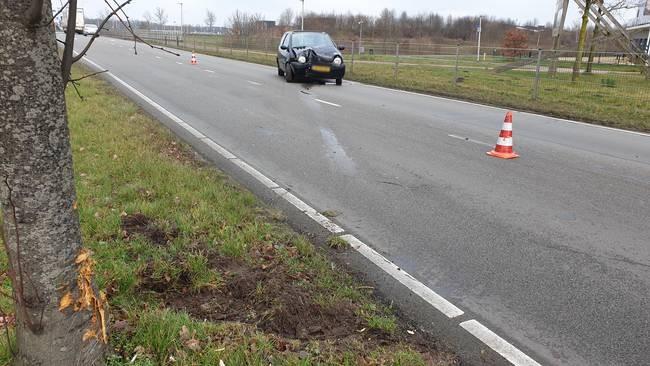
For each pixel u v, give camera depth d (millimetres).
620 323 3457
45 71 1998
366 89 16391
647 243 4742
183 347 2736
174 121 9812
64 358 2285
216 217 4641
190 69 21016
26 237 2100
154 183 5488
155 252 3895
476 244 4652
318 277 3799
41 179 2070
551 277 4066
